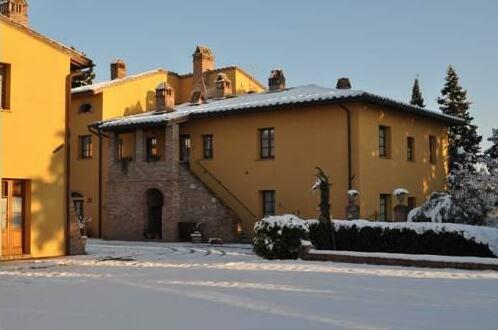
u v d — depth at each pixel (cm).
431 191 2995
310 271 1383
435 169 3059
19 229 1850
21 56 1870
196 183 2848
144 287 1152
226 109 2823
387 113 2681
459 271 1342
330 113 2575
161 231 2984
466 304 911
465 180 2266
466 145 4022
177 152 2916
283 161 2708
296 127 2678
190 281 1231
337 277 1260
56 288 1156
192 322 793
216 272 1395
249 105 2764
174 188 2881
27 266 1608
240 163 2852
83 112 3453
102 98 3362
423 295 1000
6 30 1830
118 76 3938
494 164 2262
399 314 833
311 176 2612
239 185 2847
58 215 1948
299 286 1127
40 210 1891
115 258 1858
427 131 3016
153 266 1589
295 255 1709
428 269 1395
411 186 2823
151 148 3142
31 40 1903
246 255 1947
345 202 2502
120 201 3061
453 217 2000
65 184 1983
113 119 3234
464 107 4094
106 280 1280
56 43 1970
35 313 877
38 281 1277
